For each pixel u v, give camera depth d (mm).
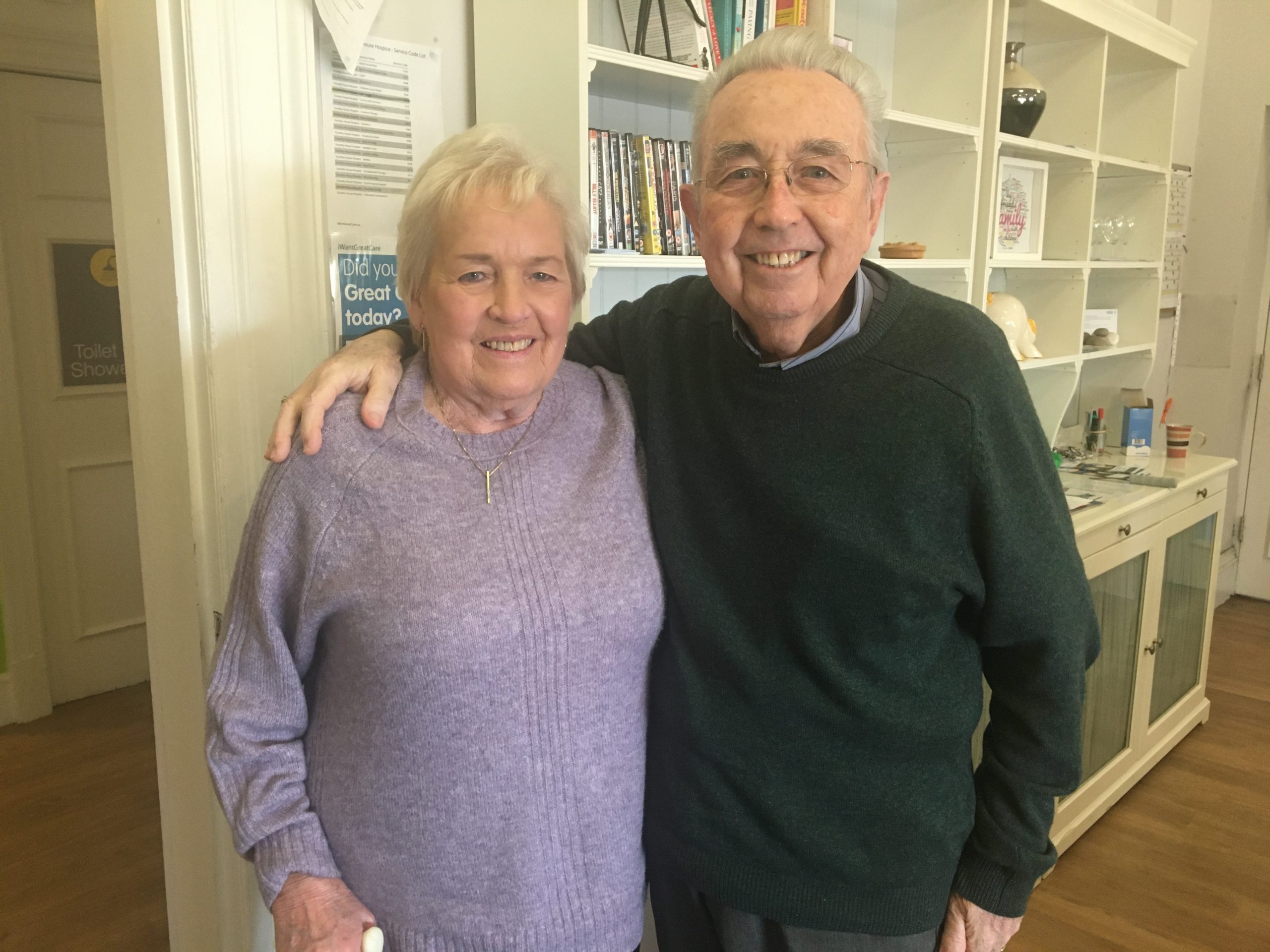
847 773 1096
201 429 1352
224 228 1317
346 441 1043
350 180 1482
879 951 1118
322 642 1091
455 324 1029
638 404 1235
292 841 1039
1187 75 3861
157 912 2178
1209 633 3215
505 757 1019
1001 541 1028
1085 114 2895
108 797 2656
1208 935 2232
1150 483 2746
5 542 3004
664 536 1139
